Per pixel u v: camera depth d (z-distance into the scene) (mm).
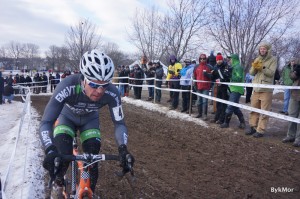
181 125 8125
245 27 14609
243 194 4023
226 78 7629
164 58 25391
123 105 12648
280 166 4992
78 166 3057
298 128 5918
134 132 7547
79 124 3215
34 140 6605
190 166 5066
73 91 2949
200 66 8500
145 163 5180
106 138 7035
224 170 4867
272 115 6082
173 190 4129
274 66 6340
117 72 17266
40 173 4699
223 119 7836
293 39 15211
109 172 4719
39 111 11422
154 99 12125
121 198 3889
